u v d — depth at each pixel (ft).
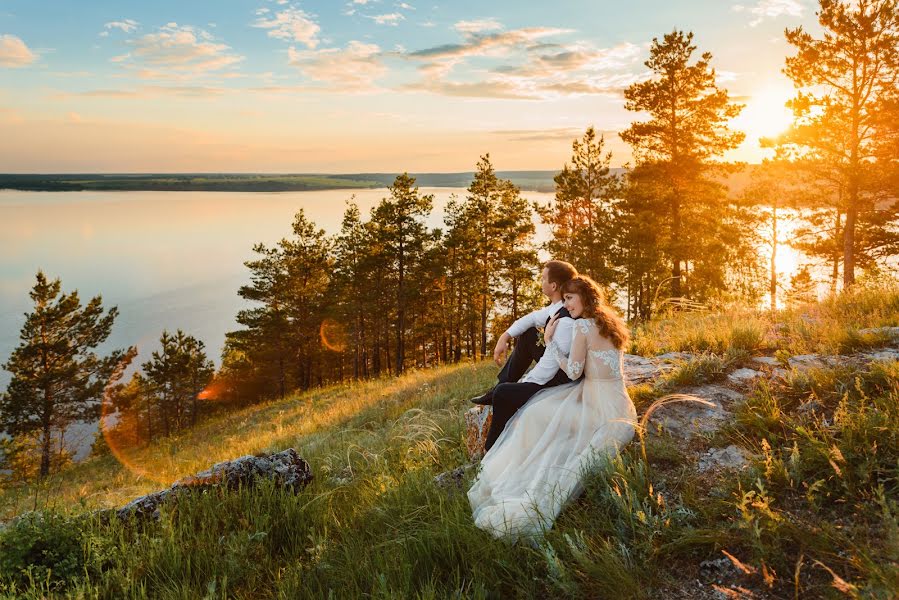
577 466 11.89
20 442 124.16
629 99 86.58
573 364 12.91
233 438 63.36
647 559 9.00
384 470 16.69
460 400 34.99
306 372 168.04
